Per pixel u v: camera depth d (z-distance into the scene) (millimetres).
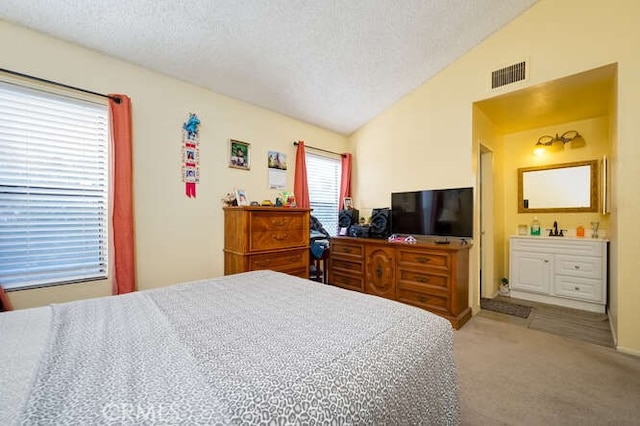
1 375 671
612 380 1754
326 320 1055
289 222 2814
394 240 3076
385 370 766
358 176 4125
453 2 2311
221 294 1396
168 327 982
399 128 3592
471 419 1426
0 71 1759
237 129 2969
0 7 1688
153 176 2377
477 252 3055
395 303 1262
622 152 2129
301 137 3660
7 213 1815
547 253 3342
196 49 2238
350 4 2127
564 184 3533
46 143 1934
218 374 680
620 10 2164
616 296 2242
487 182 3562
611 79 2459
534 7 2557
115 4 1767
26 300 1857
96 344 846
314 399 622
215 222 2762
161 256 2420
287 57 2529
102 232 2152
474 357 2055
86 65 2055
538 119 3439
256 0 1934
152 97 2373
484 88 2852
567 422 1405
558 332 2510
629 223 2100
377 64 2857
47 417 529
